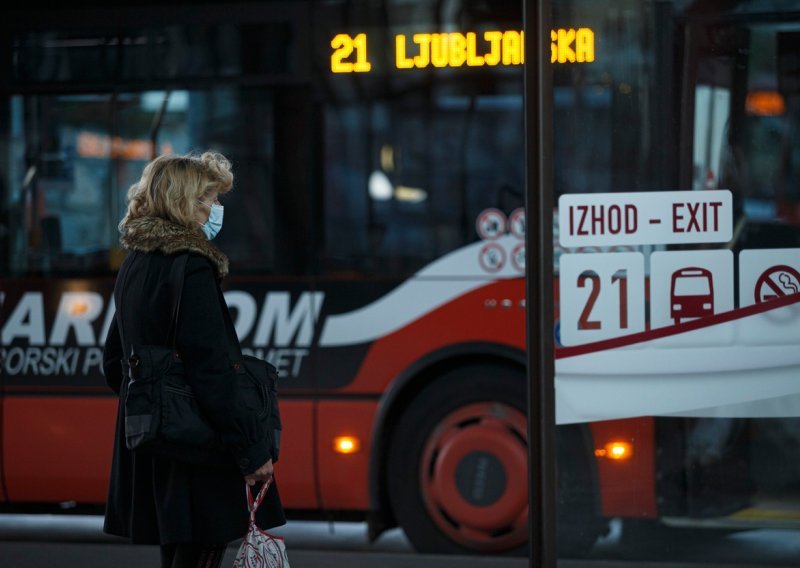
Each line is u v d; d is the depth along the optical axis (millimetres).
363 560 14984
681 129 12242
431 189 16688
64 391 17391
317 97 16938
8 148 17625
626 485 12094
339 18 16891
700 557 12172
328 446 16766
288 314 16922
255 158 17078
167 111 17297
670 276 12078
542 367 11914
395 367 16672
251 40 17078
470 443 16734
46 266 17516
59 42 17484
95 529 19922
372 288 16766
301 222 16938
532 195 11938
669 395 12055
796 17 12773
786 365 12125
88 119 17469
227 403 9414
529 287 11984
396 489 17016
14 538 19203
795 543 12242
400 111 16766
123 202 17406
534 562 12102
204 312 9523
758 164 12508
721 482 12141
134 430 9453
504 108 16594
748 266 12180
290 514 17828
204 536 9773
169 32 17250
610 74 12023
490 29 16609
